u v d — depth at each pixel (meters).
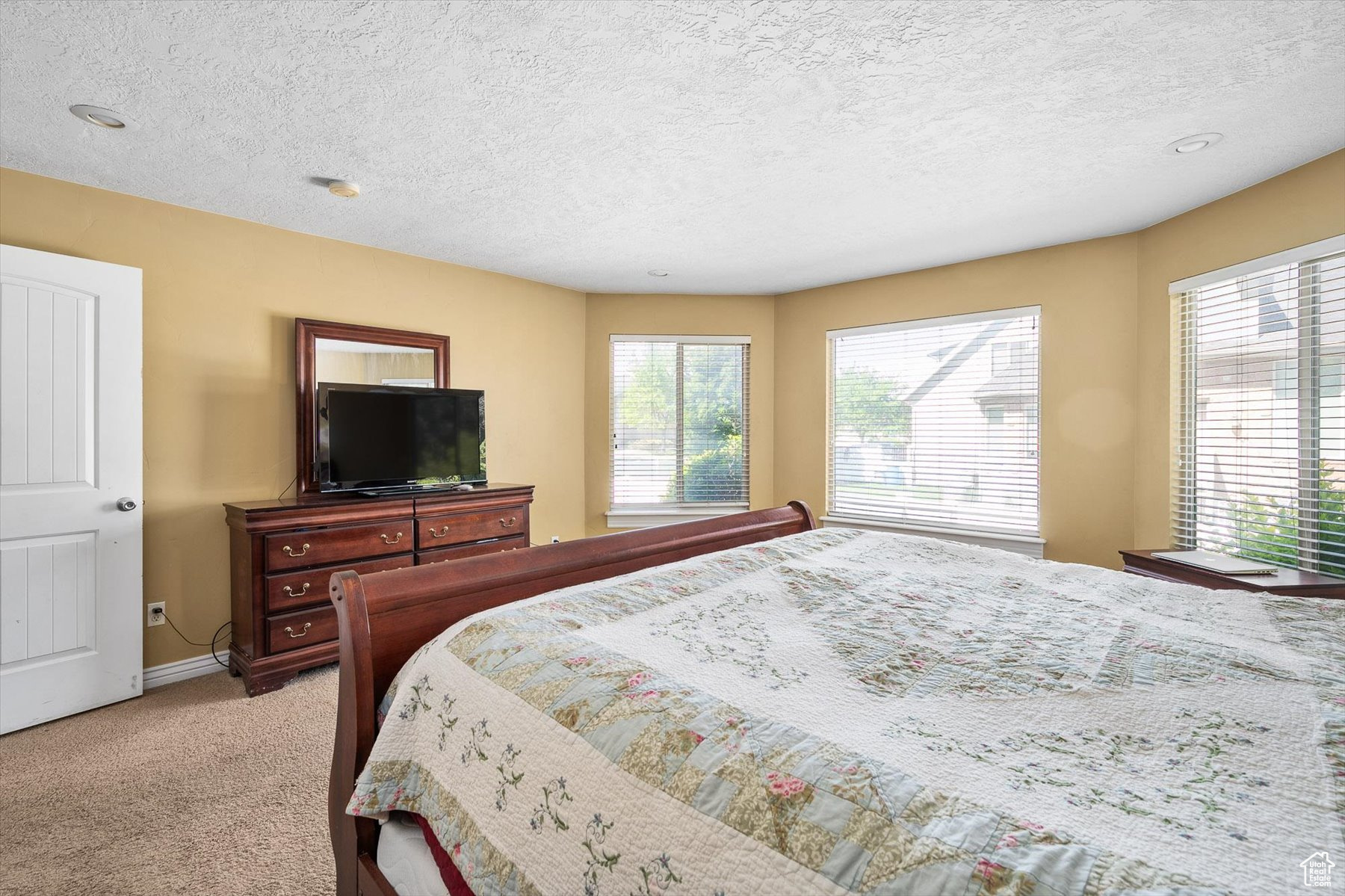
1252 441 2.69
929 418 3.98
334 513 2.84
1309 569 2.48
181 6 1.51
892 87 1.89
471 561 1.44
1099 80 1.85
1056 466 3.47
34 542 2.35
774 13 1.54
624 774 0.80
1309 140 2.23
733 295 4.70
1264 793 0.69
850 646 1.17
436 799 1.01
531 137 2.20
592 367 4.65
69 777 2.01
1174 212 2.96
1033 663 1.09
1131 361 3.24
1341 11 1.54
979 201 2.82
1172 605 1.46
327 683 2.77
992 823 0.62
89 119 2.05
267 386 3.09
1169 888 0.52
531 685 0.99
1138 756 0.78
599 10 1.53
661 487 4.72
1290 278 2.53
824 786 0.69
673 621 1.29
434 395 3.47
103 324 2.50
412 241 3.37
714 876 0.67
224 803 1.89
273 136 2.18
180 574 2.82
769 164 2.43
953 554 1.98
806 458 4.53
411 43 1.66
